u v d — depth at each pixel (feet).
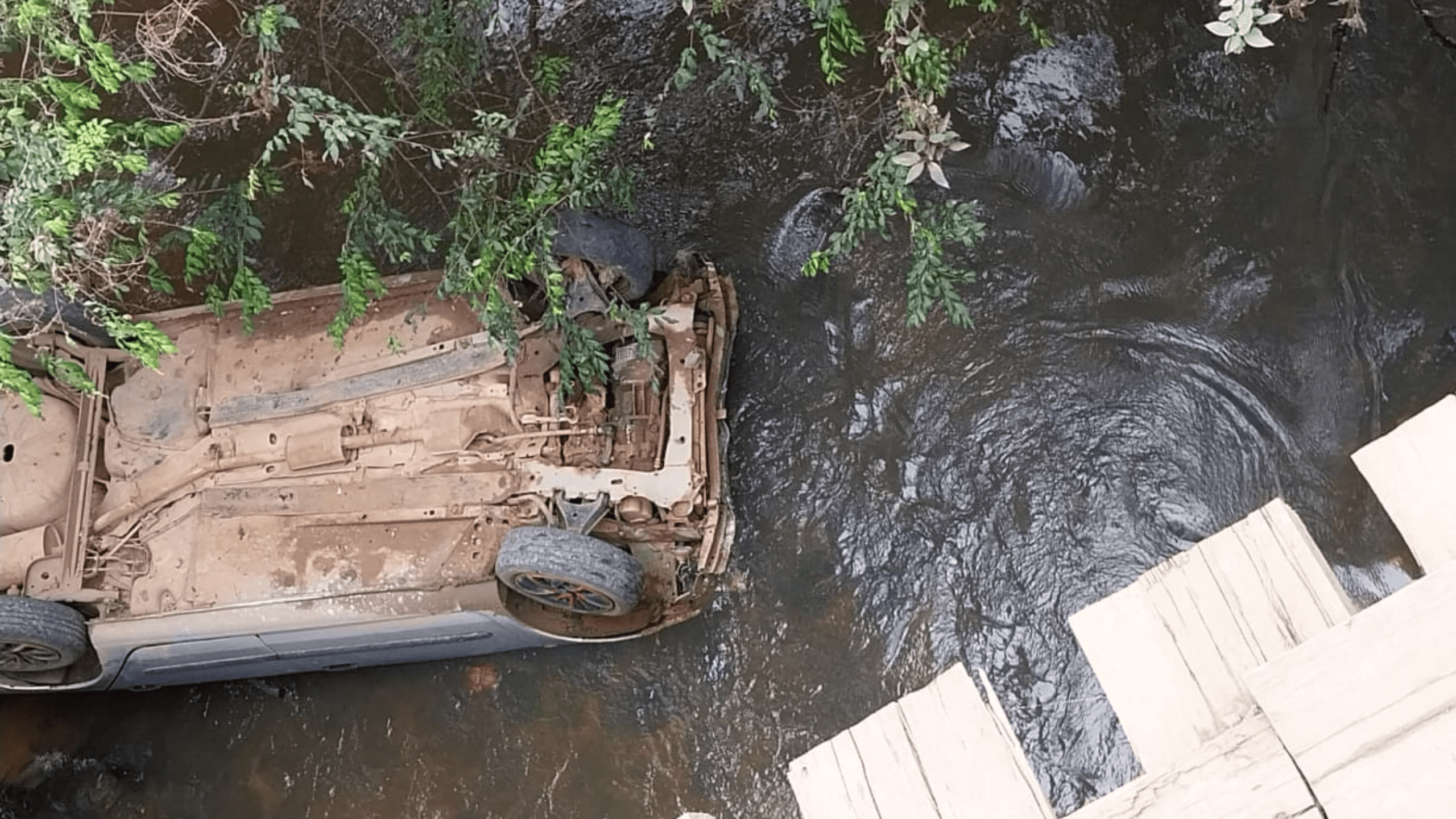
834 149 25.80
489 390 20.84
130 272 21.50
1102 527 22.79
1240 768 6.25
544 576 19.29
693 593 21.68
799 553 23.56
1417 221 23.15
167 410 21.36
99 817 24.48
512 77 27.50
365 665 23.36
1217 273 23.68
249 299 18.57
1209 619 6.97
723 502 21.08
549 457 20.63
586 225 20.16
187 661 21.15
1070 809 21.25
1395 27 24.07
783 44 26.63
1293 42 24.41
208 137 27.96
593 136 17.30
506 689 23.89
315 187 27.43
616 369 21.31
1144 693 6.98
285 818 23.95
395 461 20.81
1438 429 6.79
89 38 15.80
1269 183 23.94
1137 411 23.26
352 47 28.09
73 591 20.47
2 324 19.79
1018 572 22.80
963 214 18.33
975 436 23.67
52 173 15.30
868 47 26.18
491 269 18.52
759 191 25.86
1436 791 5.69
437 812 23.43
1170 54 24.97
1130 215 24.32
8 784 24.82
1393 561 21.47
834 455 23.99
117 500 21.06
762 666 23.09
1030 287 24.29
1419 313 22.65
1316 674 6.08
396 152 26.55
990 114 25.32
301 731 24.44
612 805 22.85
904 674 22.59
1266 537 6.98
